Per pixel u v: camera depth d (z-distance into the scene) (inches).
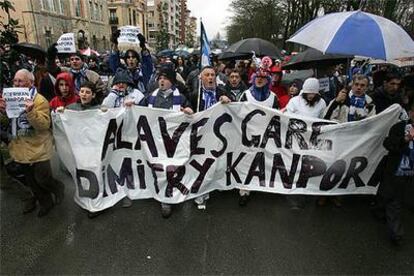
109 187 147.5
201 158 148.7
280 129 148.5
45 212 142.3
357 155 146.3
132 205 152.0
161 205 150.5
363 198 162.7
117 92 163.6
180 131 145.5
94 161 140.6
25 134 132.6
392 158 122.0
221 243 125.0
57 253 118.9
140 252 119.7
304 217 144.3
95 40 1652.3
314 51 220.5
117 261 115.1
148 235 129.7
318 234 131.9
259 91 156.3
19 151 133.6
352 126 143.4
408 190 120.7
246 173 153.6
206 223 138.5
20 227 134.2
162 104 153.1
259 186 153.6
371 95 167.5
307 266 113.6
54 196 157.6
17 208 148.5
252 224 138.0
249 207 151.9
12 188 167.5
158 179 145.3
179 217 143.0
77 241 125.6
